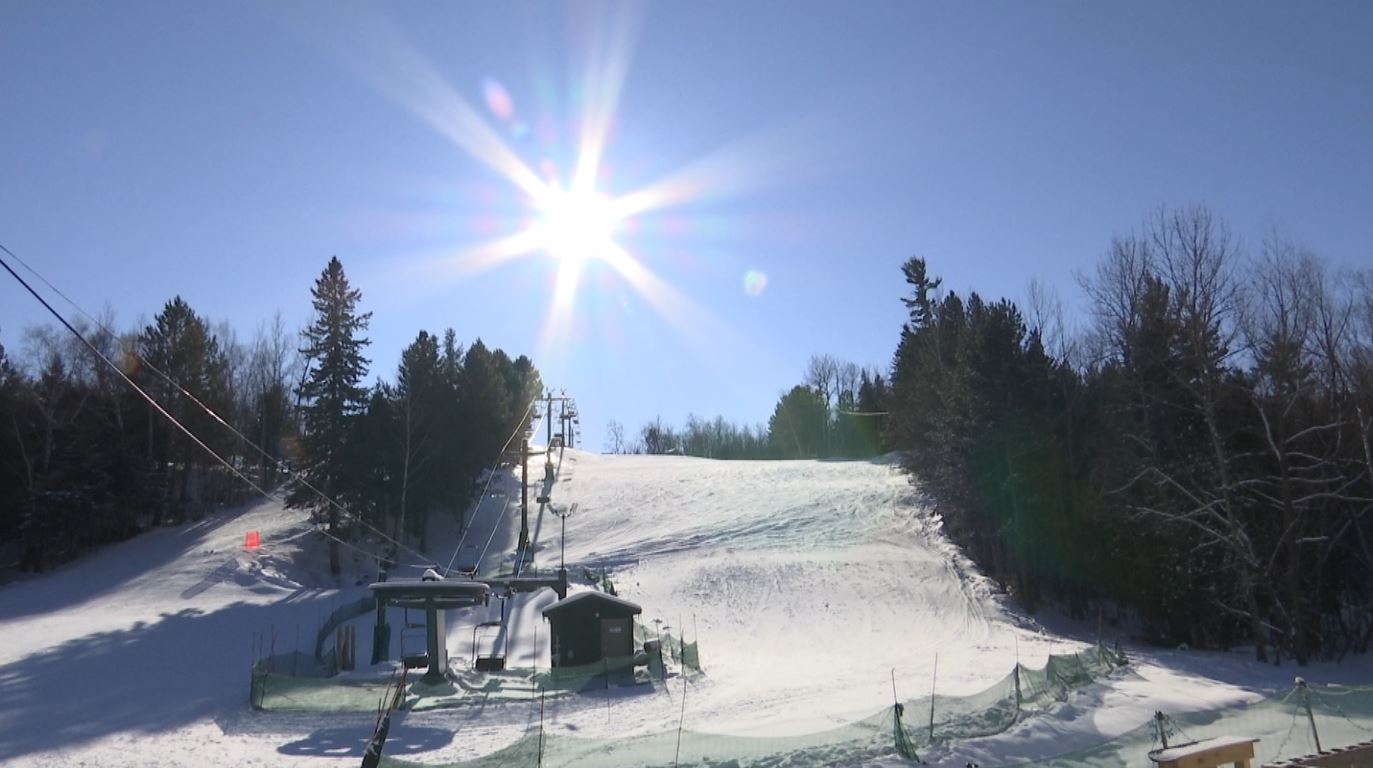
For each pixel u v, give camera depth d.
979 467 49.09
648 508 71.88
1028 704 19.91
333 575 58.88
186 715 26.39
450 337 81.38
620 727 23.03
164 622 43.91
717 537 61.03
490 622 41.66
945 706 19.16
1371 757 11.44
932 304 83.75
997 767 14.70
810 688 27.64
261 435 82.06
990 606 45.53
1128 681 24.50
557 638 33.62
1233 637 40.44
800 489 74.69
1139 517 39.12
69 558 60.84
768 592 48.28
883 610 45.34
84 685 31.31
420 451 67.69
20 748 22.69
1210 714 18.16
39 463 63.25
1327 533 38.53
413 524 68.12
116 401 65.88
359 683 29.83
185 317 71.06
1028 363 49.00
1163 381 42.22
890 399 77.19
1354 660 36.84
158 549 61.12
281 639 40.16
